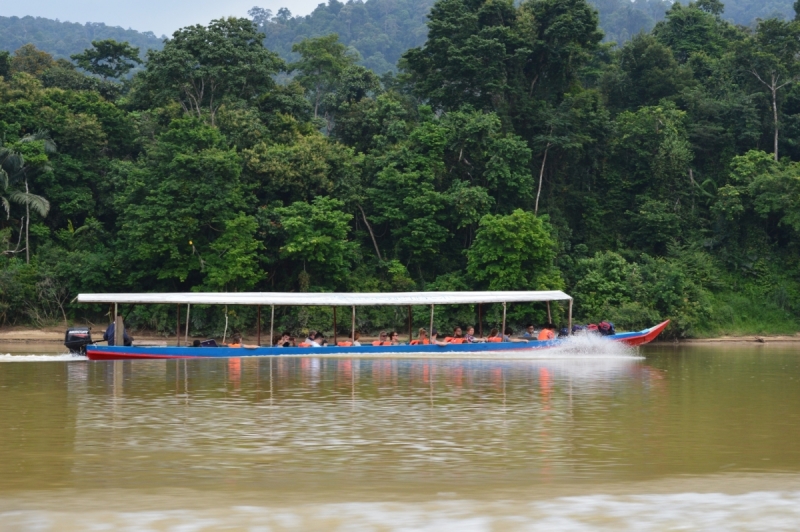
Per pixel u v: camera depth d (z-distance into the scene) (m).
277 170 59.03
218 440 18.12
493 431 19.27
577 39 68.00
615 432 19.27
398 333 57.28
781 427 20.14
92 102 65.94
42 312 56.59
